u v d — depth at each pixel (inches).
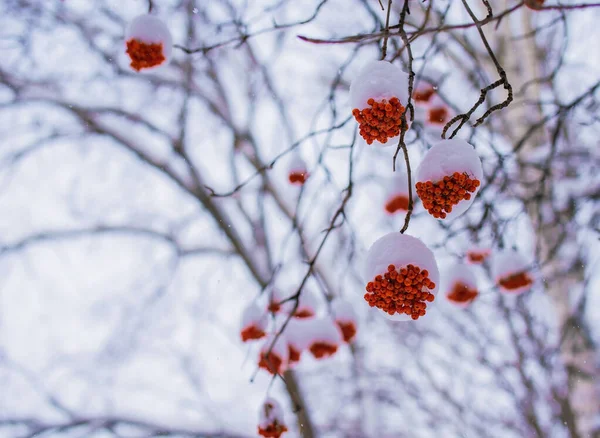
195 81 311.7
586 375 215.2
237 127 312.5
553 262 195.9
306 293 147.8
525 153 191.8
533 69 189.9
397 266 75.5
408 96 74.7
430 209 76.0
